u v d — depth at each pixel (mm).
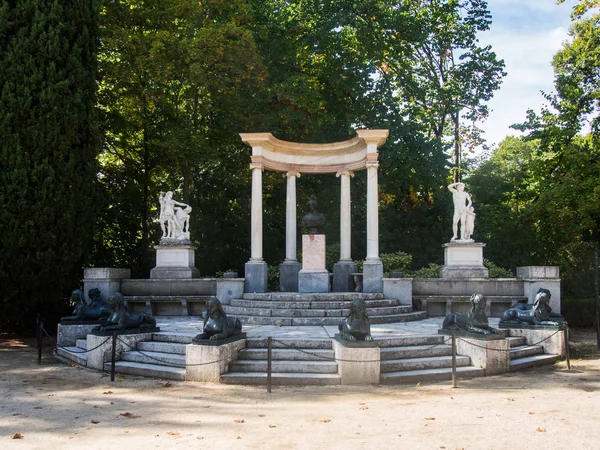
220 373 11336
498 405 9289
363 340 11242
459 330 12773
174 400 9797
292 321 15867
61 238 17766
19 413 8930
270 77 24453
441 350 12562
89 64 19062
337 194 26281
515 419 8359
